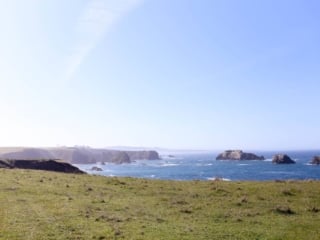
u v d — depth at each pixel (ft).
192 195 112.98
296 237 64.59
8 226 66.74
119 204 93.71
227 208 92.43
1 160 263.70
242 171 494.59
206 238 62.23
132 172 531.91
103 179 150.61
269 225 74.08
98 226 68.28
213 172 483.92
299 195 114.32
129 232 64.49
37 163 276.21
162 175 444.55
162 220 76.18
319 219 80.79
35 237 59.93
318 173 426.51
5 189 110.93
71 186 124.26
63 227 66.80
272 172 462.19
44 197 100.27
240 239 62.69
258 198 108.37
